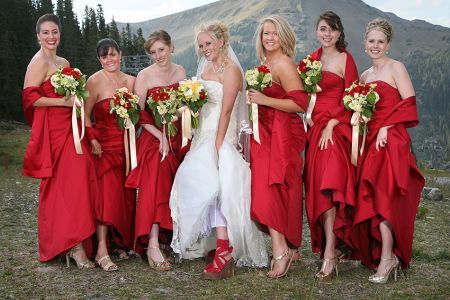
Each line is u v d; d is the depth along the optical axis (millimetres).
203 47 5098
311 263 5520
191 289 4547
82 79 5062
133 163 5199
